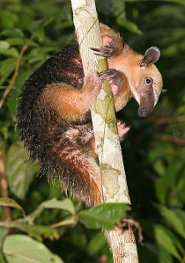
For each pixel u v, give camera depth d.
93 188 8.37
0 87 9.61
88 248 11.57
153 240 10.76
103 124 6.71
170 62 15.88
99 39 6.91
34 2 14.85
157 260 10.72
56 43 12.36
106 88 6.88
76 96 8.00
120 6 11.16
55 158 8.55
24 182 10.34
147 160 13.25
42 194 12.36
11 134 11.49
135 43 14.26
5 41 9.73
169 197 12.86
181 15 15.40
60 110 8.24
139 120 14.41
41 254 5.34
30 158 8.83
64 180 8.54
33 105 8.62
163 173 12.89
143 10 16.03
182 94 15.16
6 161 10.45
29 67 10.32
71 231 12.22
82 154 8.52
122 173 6.54
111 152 6.58
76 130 8.60
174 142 14.36
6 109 11.38
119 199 6.43
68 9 11.11
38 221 11.01
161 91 9.91
